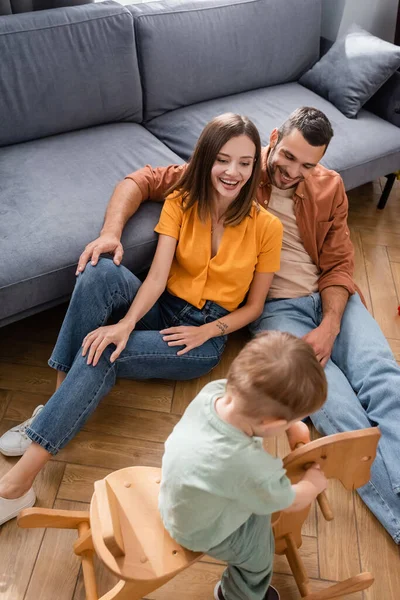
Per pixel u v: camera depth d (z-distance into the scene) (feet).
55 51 6.30
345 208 6.17
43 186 5.93
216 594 4.53
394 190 9.21
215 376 6.17
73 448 5.36
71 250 5.40
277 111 7.78
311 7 8.23
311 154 5.35
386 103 8.14
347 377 5.80
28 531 4.78
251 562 3.85
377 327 5.96
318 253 6.30
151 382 5.98
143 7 6.98
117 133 6.97
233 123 4.70
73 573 4.61
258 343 3.23
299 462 3.50
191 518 3.50
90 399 4.73
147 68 7.06
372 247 8.05
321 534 5.01
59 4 6.82
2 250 5.21
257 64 7.97
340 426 5.33
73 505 4.99
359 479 3.80
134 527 3.75
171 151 6.95
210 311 5.44
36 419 4.65
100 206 5.83
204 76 7.53
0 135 6.33
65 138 6.73
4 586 4.48
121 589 3.75
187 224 5.31
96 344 4.74
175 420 5.71
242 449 3.30
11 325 6.34
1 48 6.01
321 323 5.84
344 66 8.05
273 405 3.13
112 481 3.97
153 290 5.16
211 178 4.92
